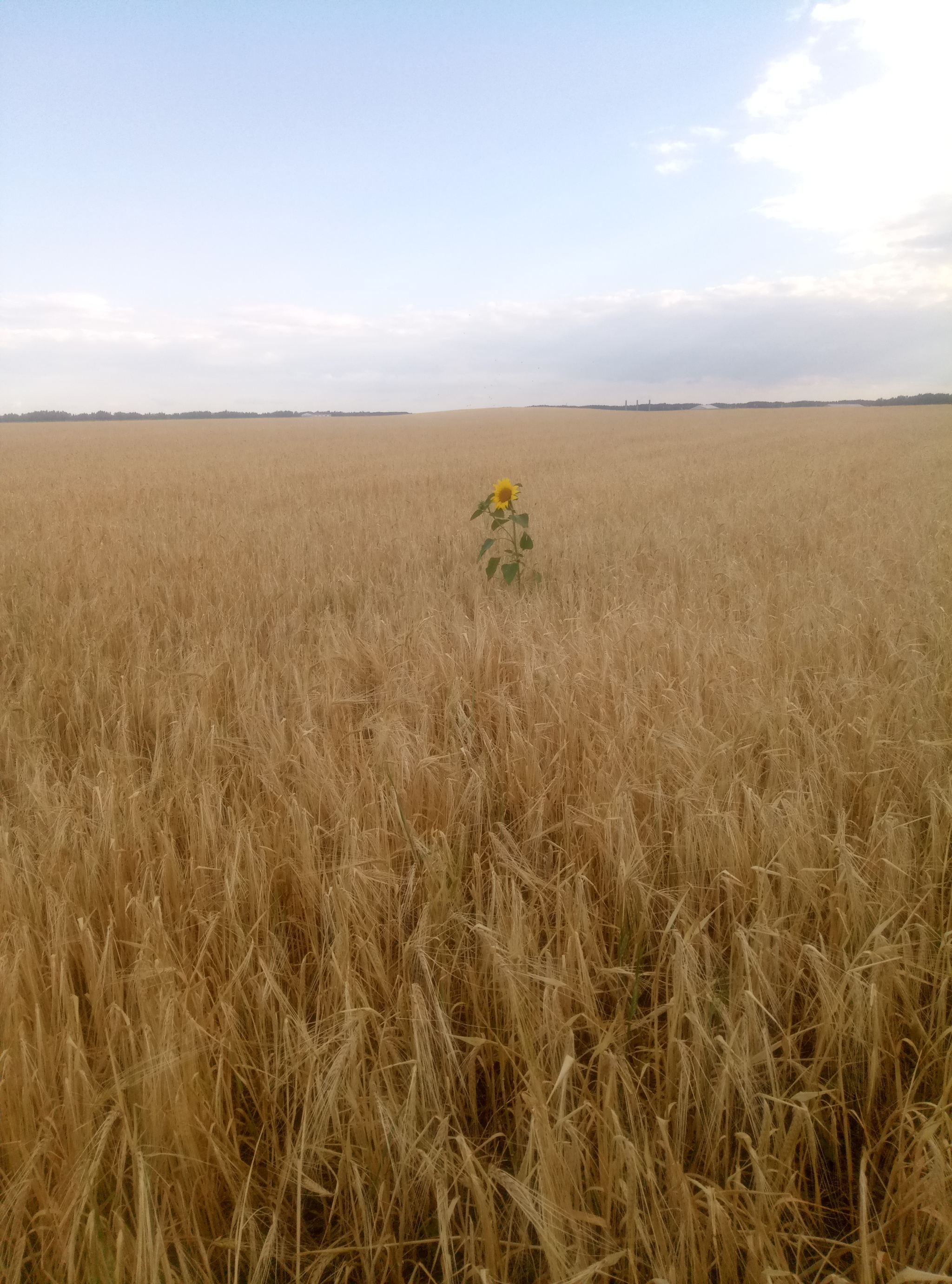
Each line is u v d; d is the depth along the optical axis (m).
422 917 1.56
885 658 3.23
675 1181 1.05
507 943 1.48
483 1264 1.05
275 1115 1.28
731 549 6.18
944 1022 1.37
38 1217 1.09
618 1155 1.07
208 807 2.00
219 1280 1.11
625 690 2.66
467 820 2.13
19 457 25.16
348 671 3.43
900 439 26.75
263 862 1.81
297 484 14.17
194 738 2.59
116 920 1.68
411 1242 1.04
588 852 1.95
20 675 3.56
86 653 3.64
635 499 10.18
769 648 3.29
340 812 1.99
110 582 5.21
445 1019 1.33
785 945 1.54
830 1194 1.23
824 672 3.02
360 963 1.54
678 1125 1.19
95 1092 1.22
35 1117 1.18
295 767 2.36
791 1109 1.31
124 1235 1.05
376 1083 1.21
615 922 1.74
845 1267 1.14
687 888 1.71
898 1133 1.19
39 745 2.64
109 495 12.15
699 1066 1.24
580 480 13.43
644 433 38.28
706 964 1.49
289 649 3.90
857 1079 1.35
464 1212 1.14
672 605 4.27
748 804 1.91
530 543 4.93
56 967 1.46
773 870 1.75
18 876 1.75
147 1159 1.13
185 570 5.82
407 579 5.42
